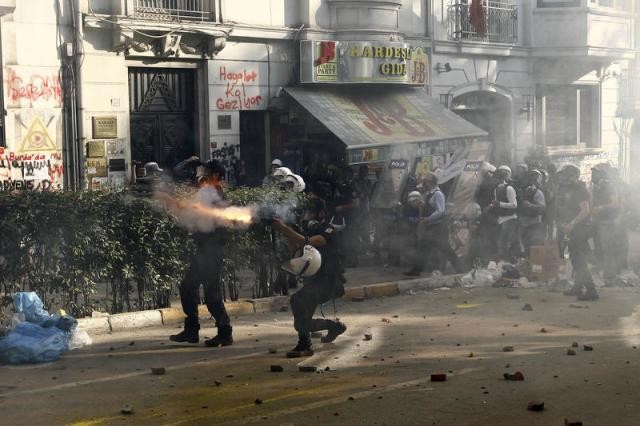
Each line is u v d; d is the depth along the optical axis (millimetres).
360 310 13906
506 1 29203
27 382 8945
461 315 13281
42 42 17938
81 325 11883
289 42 22453
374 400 8094
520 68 30047
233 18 21000
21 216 11594
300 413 7680
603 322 12539
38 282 11820
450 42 26938
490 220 17672
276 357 10203
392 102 24250
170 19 19797
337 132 21266
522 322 12586
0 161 17312
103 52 18891
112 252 12281
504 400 8078
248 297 14477
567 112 32281
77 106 18469
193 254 11711
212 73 20828
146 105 20062
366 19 23266
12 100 17500
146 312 12617
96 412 7781
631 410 7742
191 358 10164
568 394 8305
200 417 7586
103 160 18906
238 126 21453
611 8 31359
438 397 8188
